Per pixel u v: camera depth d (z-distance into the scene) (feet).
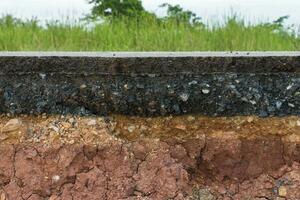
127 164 7.70
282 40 18.10
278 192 7.66
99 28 18.26
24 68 7.92
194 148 7.80
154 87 7.90
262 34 17.88
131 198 7.56
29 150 7.77
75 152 7.74
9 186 7.62
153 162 7.72
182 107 7.95
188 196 7.61
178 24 19.45
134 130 7.89
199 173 7.77
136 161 7.72
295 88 7.94
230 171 7.76
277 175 7.75
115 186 7.59
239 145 7.80
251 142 7.83
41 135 7.88
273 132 7.89
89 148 7.75
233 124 7.93
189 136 7.85
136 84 7.89
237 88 7.91
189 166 7.74
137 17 21.29
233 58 7.84
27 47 16.98
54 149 7.76
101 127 7.92
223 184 7.72
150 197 7.59
